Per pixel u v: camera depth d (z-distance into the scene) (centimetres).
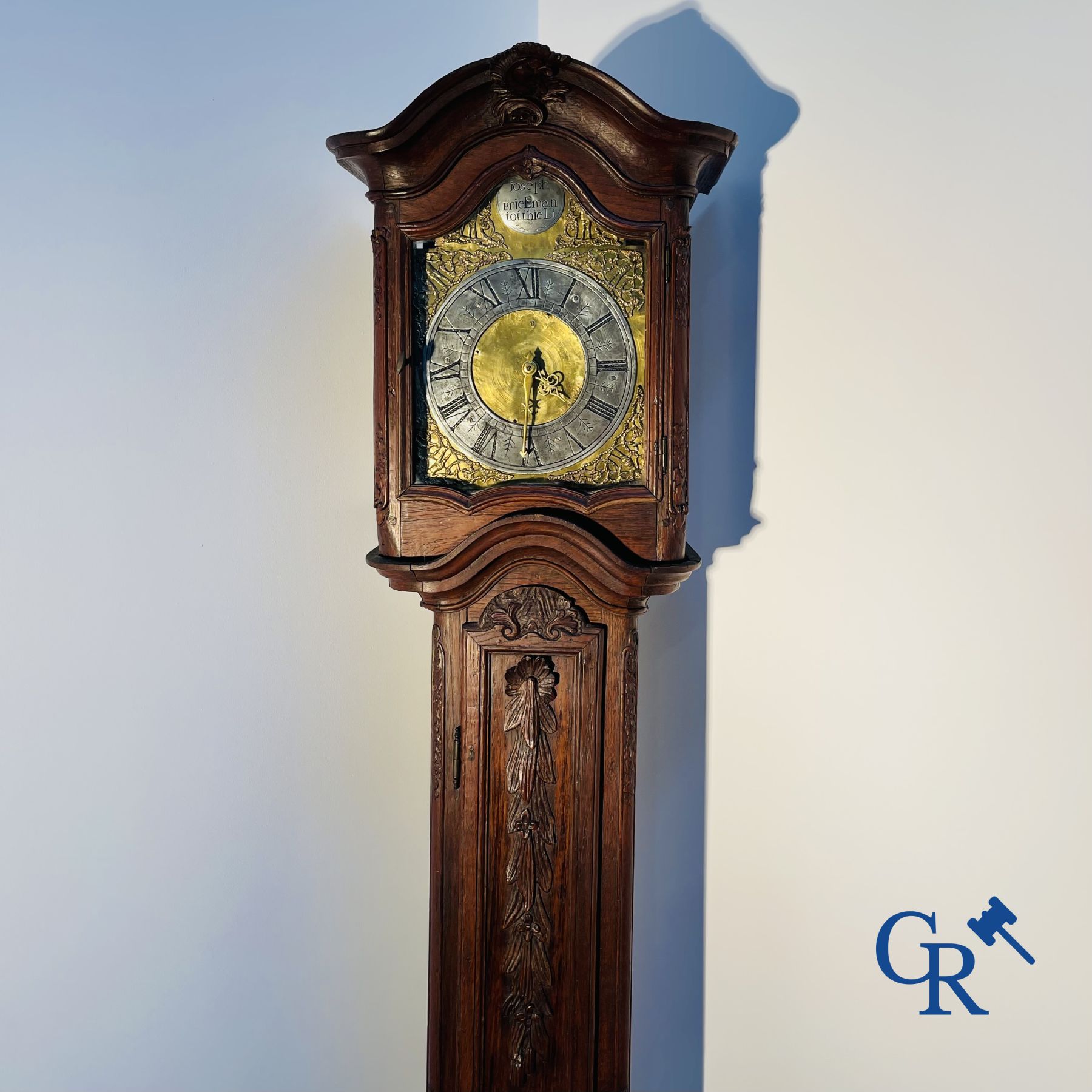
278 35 221
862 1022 239
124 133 205
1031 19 214
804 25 229
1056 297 217
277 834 232
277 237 224
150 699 215
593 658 198
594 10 245
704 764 247
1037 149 216
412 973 253
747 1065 249
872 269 228
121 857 214
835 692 237
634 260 190
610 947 204
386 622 244
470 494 195
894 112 224
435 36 239
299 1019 238
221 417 220
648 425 191
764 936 246
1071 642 221
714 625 244
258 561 226
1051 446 219
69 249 201
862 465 232
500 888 204
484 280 193
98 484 207
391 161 187
